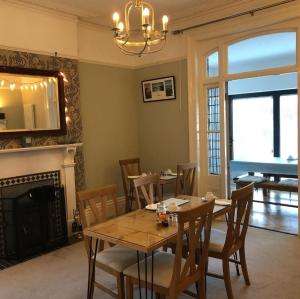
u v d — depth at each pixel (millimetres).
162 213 2385
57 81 4008
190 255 2045
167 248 3229
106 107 4898
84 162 4602
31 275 3066
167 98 4930
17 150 3555
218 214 2605
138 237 2084
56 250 3672
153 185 3527
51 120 3969
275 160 6195
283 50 4020
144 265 2258
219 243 2555
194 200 2953
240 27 4082
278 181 5293
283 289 2660
